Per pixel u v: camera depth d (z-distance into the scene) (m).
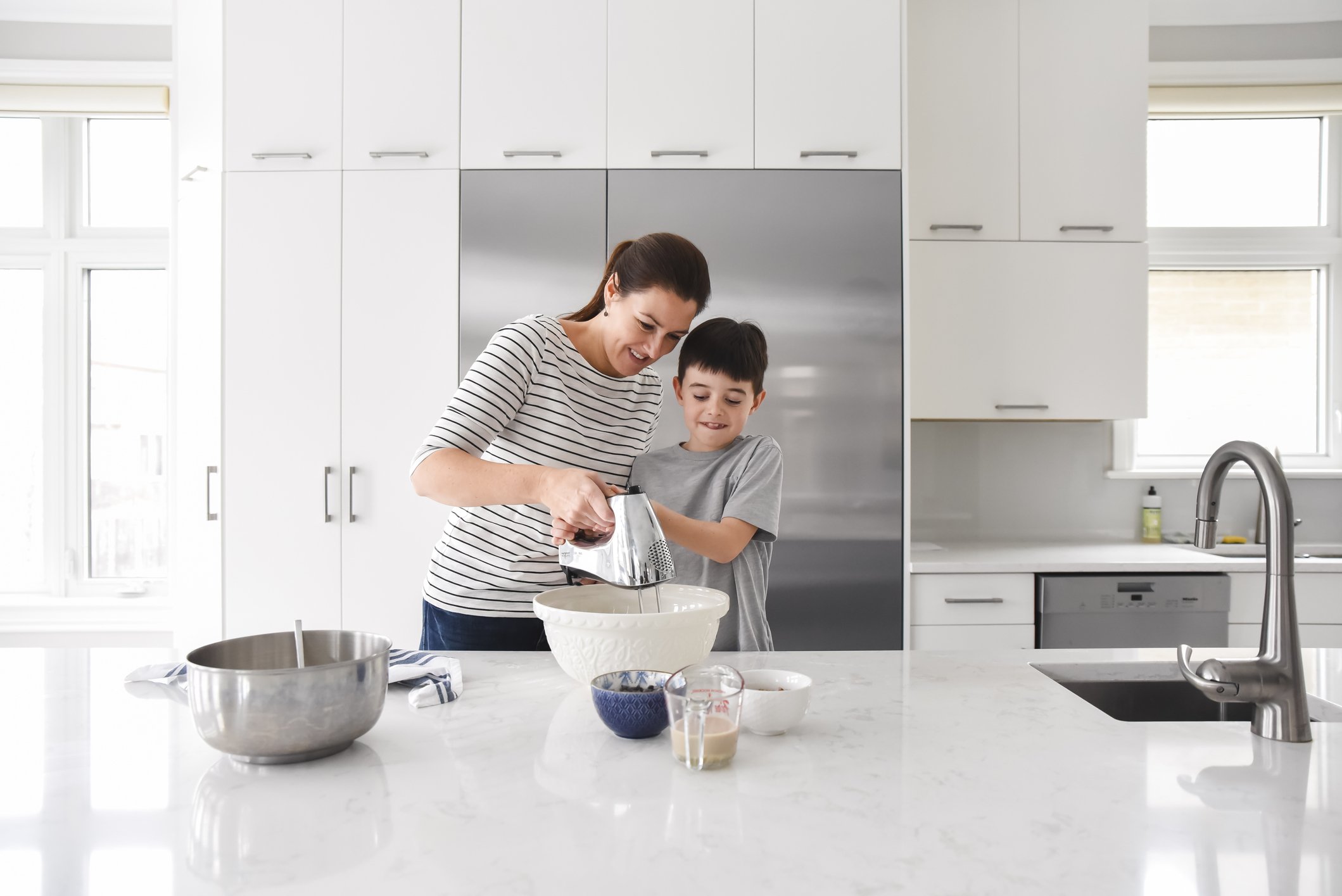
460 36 2.33
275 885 0.58
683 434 2.29
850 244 2.32
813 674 1.15
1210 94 2.93
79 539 3.11
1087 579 2.35
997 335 2.60
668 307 1.31
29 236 3.11
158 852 0.63
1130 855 0.63
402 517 2.34
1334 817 0.70
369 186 2.34
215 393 2.41
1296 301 3.06
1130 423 2.98
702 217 2.32
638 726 0.86
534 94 2.32
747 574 1.48
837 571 2.31
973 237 2.60
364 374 2.34
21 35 2.99
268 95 2.34
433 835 0.65
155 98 2.98
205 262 2.44
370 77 2.33
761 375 1.56
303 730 0.77
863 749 0.85
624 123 2.32
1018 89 2.59
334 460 2.34
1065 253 2.60
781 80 2.33
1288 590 0.89
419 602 2.33
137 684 1.08
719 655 1.26
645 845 0.64
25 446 3.12
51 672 1.16
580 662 0.99
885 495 2.31
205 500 2.43
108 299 3.15
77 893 0.57
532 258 2.33
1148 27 2.59
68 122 3.12
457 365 2.33
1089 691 1.22
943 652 1.29
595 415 1.44
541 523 1.42
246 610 2.34
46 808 0.71
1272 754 0.84
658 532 1.03
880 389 2.31
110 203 3.17
